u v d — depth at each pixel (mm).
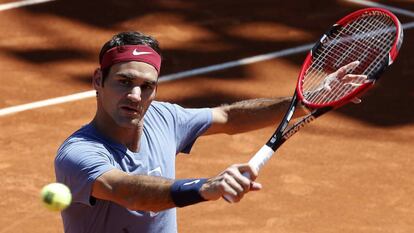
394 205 28719
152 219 16047
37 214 27562
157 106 17000
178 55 41531
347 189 29688
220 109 18031
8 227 26734
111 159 15555
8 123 34438
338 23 19266
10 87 37781
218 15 46250
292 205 28469
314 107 17391
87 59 41125
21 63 40344
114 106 15383
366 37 21469
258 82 39125
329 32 19250
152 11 46344
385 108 36500
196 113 17578
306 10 47188
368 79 17141
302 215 27875
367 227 27297
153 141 16359
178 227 26844
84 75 39375
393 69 40281
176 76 39312
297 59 41688
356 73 20625
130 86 15289
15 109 35750
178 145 17281
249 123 18188
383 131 34469
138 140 15969
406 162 31906
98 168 14875
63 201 14008
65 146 15523
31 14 45656
